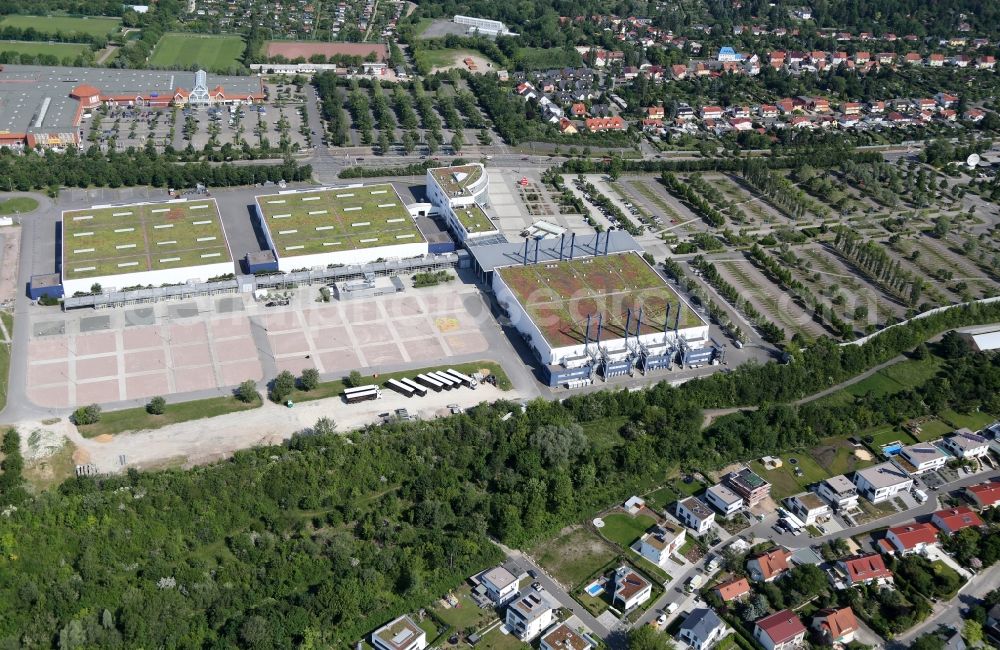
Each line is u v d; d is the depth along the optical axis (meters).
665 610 198.38
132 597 188.00
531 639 190.88
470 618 194.88
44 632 183.75
